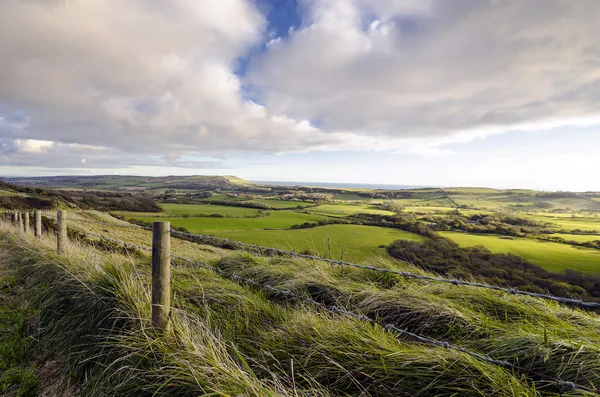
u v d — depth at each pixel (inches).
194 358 83.0
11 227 386.9
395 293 121.0
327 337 91.9
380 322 110.1
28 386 96.2
